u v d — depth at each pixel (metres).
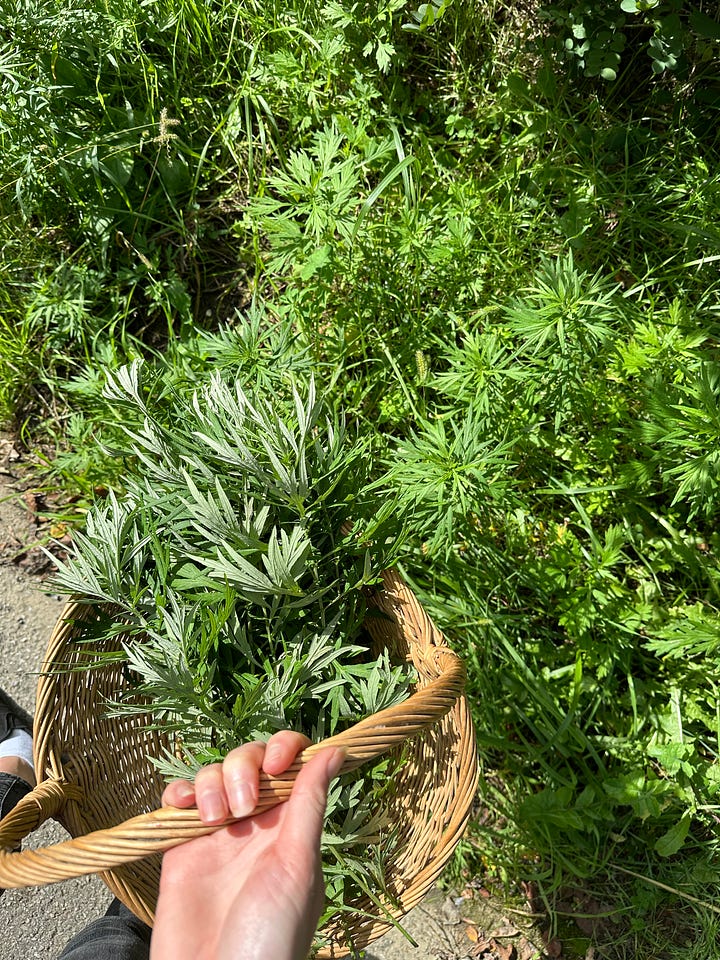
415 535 0.66
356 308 0.70
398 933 0.65
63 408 0.79
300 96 0.78
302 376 0.69
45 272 0.80
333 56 0.77
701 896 0.62
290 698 0.48
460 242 0.67
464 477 0.56
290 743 0.36
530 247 0.74
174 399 0.61
